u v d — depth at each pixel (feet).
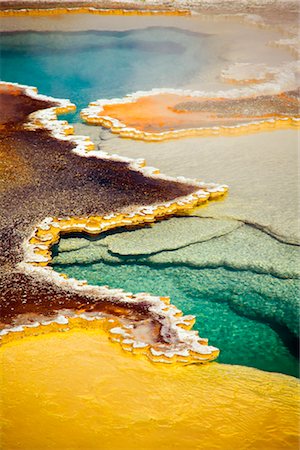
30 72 53.57
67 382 17.40
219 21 71.67
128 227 27.76
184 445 15.20
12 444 15.03
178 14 74.43
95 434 15.47
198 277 24.72
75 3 78.59
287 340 21.26
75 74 53.06
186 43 62.64
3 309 21.02
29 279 23.09
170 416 16.21
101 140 37.83
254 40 63.00
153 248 26.32
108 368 18.10
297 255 25.58
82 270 25.25
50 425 15.74
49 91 48.78
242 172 32.73
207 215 28.55
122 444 15.15
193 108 42.88
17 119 40.73
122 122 40.24
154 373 17.98
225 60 56.49
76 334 19.83
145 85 49.96
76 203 29.09
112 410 16.33
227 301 23.36
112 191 30.32
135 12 73.87
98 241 26.96
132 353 18.71
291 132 39.06
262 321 22.30
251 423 16.10
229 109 42.57
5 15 71.26
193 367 18.45
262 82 48.78
